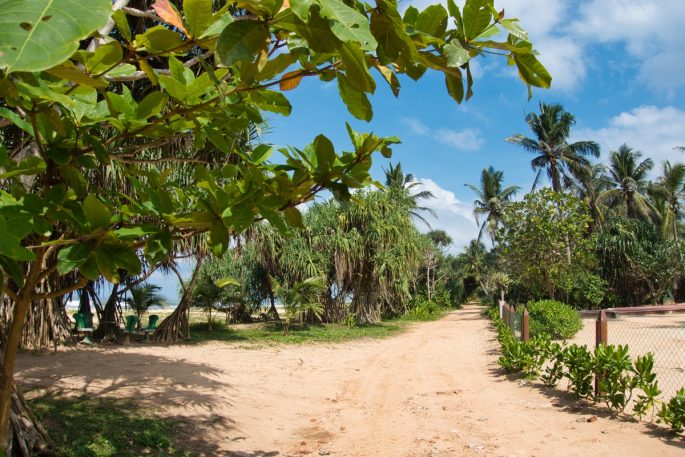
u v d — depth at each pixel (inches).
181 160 118.2
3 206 68.4
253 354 489.1
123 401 252.4
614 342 535.8
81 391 266.1
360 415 269.7
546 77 60.1
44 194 78.4
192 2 50.6
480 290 2356.1
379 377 380.2
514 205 854.5
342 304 922.7
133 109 78.7
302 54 59.5
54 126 72.2
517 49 57.9
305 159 81.0
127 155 106.6
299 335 684.7
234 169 98.0
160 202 78.4
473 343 601.3
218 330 747.4
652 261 1156.5
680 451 184.5
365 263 893.8
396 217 890.1
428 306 1316.4
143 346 510.3
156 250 74.9
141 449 192.4
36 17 28.4
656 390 217.8
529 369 335.9
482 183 1600.6
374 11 53.4
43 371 314.7
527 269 834.8
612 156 1416.1
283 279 852.0
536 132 1304.1
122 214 79.4
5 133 243.6
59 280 420.2
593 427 218.5
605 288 1132.5
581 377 266.7
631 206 1406.3
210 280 737.0
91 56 57.8
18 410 170.2
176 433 215.9
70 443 187.5
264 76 62.7
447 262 1969.7
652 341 541.3
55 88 67.6
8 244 45.7
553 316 577.6
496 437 213.6
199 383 315.9
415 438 220.8
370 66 66.2
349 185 80.7
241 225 74.5
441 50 59.4
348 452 208.4
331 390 335.6
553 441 203.0
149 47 58.4
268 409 275.3
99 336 532.4
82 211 73.7
